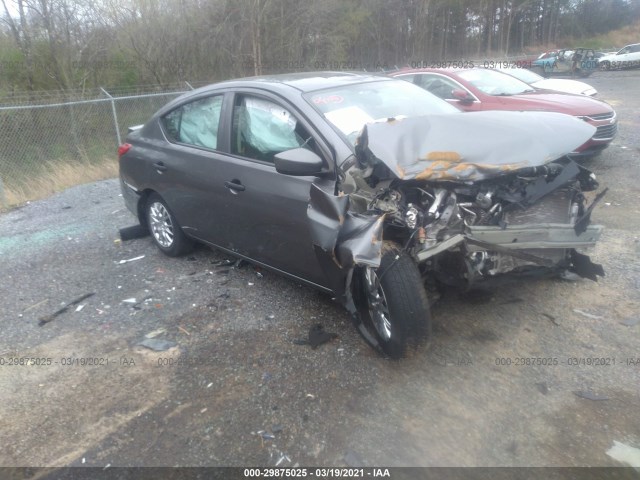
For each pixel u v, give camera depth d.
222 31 18.19
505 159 3.24
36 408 3.27
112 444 2.93
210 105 4.64
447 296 4.12
